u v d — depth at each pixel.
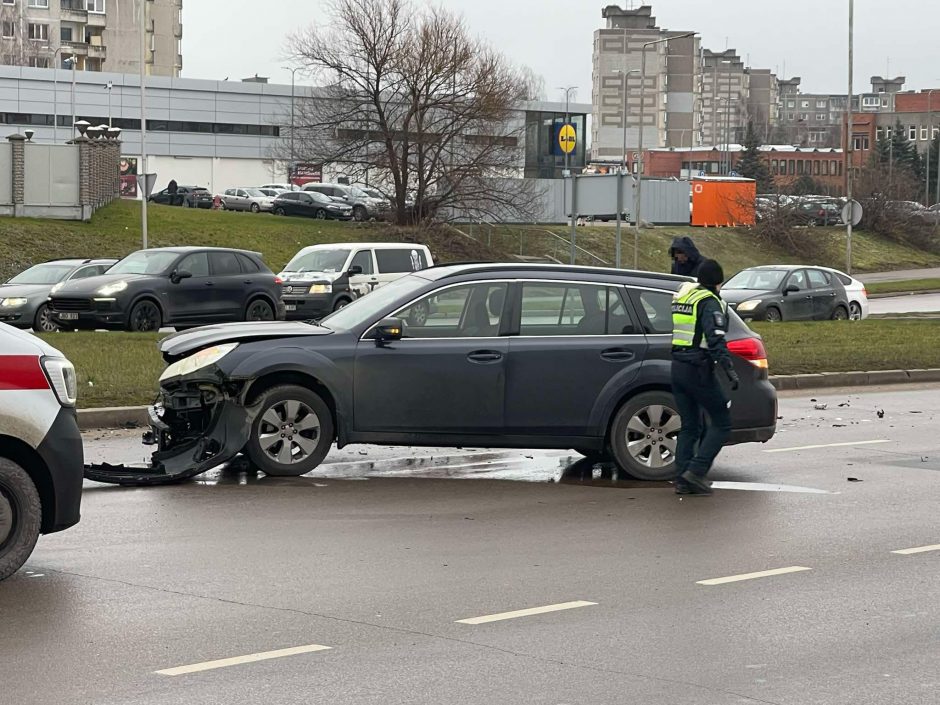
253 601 7.09
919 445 13.46
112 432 13.58
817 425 14.99
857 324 27.81
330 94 58.03
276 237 56.03
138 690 5.55
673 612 6.96
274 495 10.23
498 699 5.49
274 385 10.89
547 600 7.18
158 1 133.88
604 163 147.50
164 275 25.70
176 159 95.75
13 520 7.43
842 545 8.71
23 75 90.81
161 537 8.68
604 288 11.42
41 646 6.20
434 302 11.17
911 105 162.38
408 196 60.25
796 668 5.97
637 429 11.30
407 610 6.93
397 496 10.34
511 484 11.02
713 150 155.00
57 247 46.97
